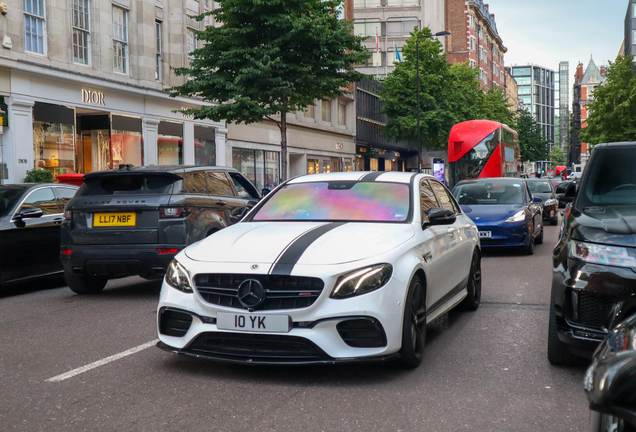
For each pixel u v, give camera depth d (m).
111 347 5.34
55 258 9.24
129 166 8.26
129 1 23.58
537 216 13.99
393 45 61.28
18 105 18.69
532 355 4.99
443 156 54.53
